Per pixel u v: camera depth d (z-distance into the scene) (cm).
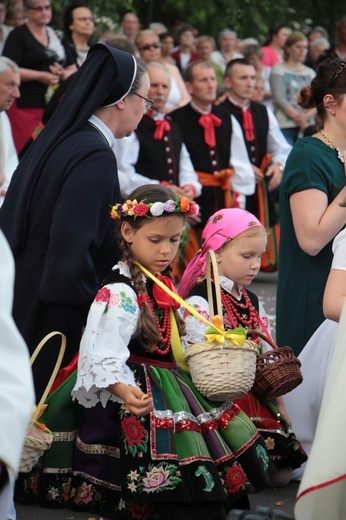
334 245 459
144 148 927
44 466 470
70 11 1205
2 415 280
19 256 500
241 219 498
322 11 2094
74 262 475
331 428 331
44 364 494
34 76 1126
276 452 499
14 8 1245
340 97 548
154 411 444
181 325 464
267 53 1590
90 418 462
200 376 437
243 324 501
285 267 567
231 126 1031
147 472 438
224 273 502
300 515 340
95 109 507
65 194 484
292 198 550
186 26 1520
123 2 1620
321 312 557
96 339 437
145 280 457
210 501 439
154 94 925
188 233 967
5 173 808
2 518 290
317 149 554
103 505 461
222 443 451
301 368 534
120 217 455
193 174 960
